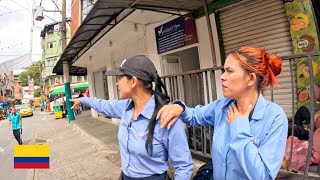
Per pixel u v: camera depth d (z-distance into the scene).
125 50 9.63
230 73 1.37
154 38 7.29
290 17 4.29
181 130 1.69
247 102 1.38
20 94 75.88
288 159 2.56
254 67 1.31
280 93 4.45
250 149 1.23
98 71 15.90
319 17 4.16
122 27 7.98
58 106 21.09
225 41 5.38
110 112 2.16
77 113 20.78
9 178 6.56
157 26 7.09
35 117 26.86
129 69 1.73
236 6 5.09
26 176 6.57
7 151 10.23
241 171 1.30
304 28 4.14
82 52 11.20
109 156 6.76
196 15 5.78
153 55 7.41
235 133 1.29
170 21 6.58
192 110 1.79
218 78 5.21
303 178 2.36
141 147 1.71
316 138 2.79
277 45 4.58
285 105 4.40
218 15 5.42
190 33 6.02
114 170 5.70
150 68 1.77
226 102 1.52
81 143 9.00
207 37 5.62
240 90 1.36
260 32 4.80
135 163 1.76
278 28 4.54
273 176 1.23
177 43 6.44
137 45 8.59
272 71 1.38
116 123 12.30
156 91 1.77
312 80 2.15
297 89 4.21
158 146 1.69
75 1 12.69
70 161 6.98
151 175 1.73
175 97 4.06
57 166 6.70
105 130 10.77
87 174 5.72
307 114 3.59
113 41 10.02
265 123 1.31
